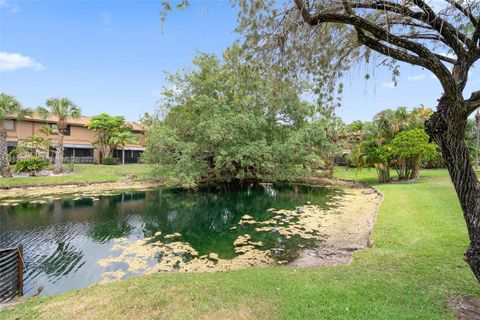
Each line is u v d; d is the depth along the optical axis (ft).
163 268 20.61
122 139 98.73
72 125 106.32
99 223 34.63
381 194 48.03
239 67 16.56
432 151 57.98
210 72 66.18
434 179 63.21
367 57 14.61
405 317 9.98
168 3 11.66
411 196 41.24
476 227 9.87
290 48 14.70
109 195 55.42
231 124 57.88
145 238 28.55
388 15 12.01
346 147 100.17
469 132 98.73
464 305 10.86
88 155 110.11
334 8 12.10
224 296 11.98
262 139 63.05
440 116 10.30
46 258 22.95
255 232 29.94
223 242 26.81
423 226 24.14
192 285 13.35
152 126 77.77
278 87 16.74
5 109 62.03
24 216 37.60
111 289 13.24
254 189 66.39
